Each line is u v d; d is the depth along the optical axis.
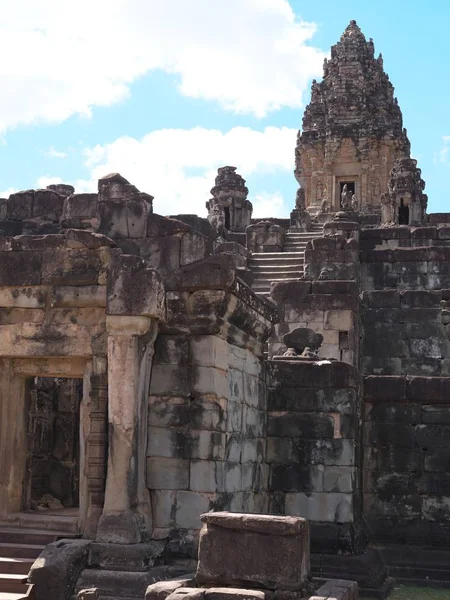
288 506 18.27
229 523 11.88
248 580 11.69
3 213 18.72
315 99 61.34
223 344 15.28
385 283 31.23
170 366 14.83
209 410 14.63
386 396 20.16
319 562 17.52
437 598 16.95
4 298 15.16
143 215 15.36
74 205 16.09
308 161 60.50
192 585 11.97
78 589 13.13
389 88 61.31
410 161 48.81
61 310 14.99
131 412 14.09
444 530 19.55
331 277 30.34
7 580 12.91
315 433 18.42
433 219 46.41
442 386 19.98
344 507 18.05
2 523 14.95
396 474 20.02
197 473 14.49
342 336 25.97
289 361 18.81
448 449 19.91
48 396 19.50
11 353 15.09
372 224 50.53
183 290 14.80
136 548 13.53
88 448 14.61
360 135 59.12
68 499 19.48
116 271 14.33
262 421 18.11
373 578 17.12
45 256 15.03
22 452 15.65
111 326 14.20
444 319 28.34
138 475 14.23
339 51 61.81
